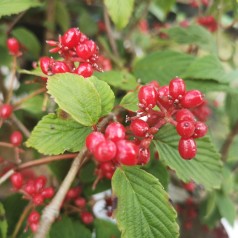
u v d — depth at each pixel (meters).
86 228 0.25
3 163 0.26
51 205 0.16
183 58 0.30
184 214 0.39
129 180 0.18
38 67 0.22
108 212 0.27
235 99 0.36
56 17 0.38
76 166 0.17
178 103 0.18
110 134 0.16
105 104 0.18
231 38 0.41
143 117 0.19
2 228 0.23
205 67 0.26
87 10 0.44
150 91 0.17
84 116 0.17
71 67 0.19
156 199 0.17
